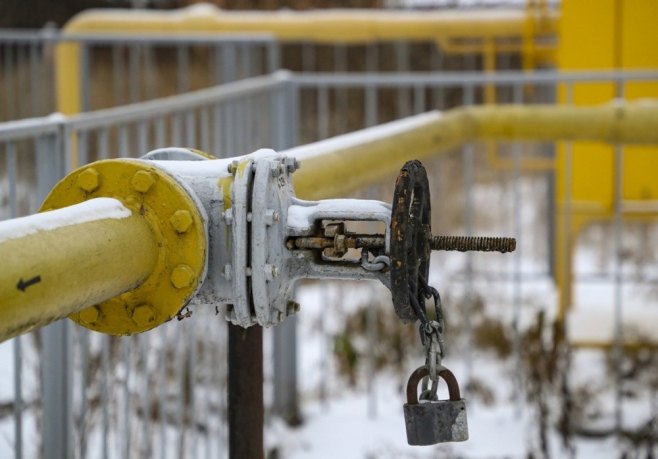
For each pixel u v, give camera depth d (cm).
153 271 181
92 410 433
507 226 1028
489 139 506
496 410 554
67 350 337
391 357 635
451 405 186
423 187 182
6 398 485
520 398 559
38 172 327
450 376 187
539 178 1098
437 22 876
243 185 182
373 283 604
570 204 685
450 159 1020
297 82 552
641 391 566
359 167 312
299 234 189
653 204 674
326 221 199
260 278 181
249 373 244
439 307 189
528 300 739
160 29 900
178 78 1197
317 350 671
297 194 247
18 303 143
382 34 879
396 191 174
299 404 568
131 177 181
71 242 157
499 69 1109
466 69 1145
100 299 170
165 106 385
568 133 491
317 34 891
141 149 370
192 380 401
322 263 193
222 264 186
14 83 1080
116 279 170
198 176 186
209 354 438
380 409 571
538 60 859
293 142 553
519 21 860
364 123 1136
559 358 567
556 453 493
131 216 178
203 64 1190
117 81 823
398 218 172
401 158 371
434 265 846
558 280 697
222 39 682
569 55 687
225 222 184
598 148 673
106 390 336
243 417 245
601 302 739
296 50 1159
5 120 960
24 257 146
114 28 899
